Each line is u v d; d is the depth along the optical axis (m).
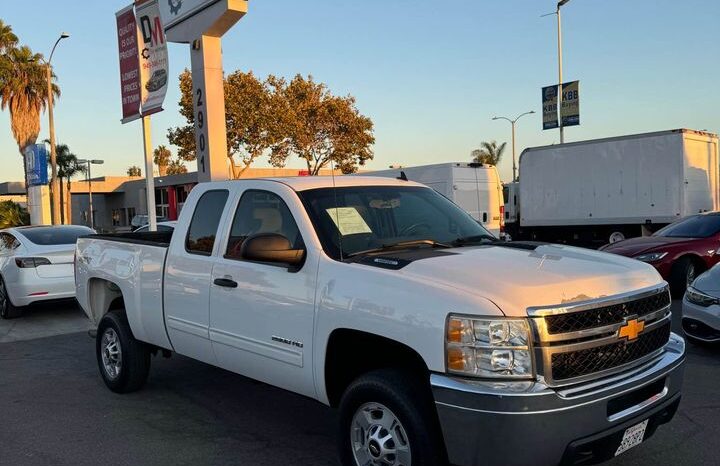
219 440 4.87
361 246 4.14
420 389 3.40
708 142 16.69
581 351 3.22
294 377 4.12
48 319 10.59
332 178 4.77
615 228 17.58
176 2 9.71
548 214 18.86
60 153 51.44
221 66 9.63
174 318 5.21
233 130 32.00
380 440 3.54
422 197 4.98
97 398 6.02
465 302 3.17
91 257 6.57
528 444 3.00
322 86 35.12
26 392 6.28
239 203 4.82
